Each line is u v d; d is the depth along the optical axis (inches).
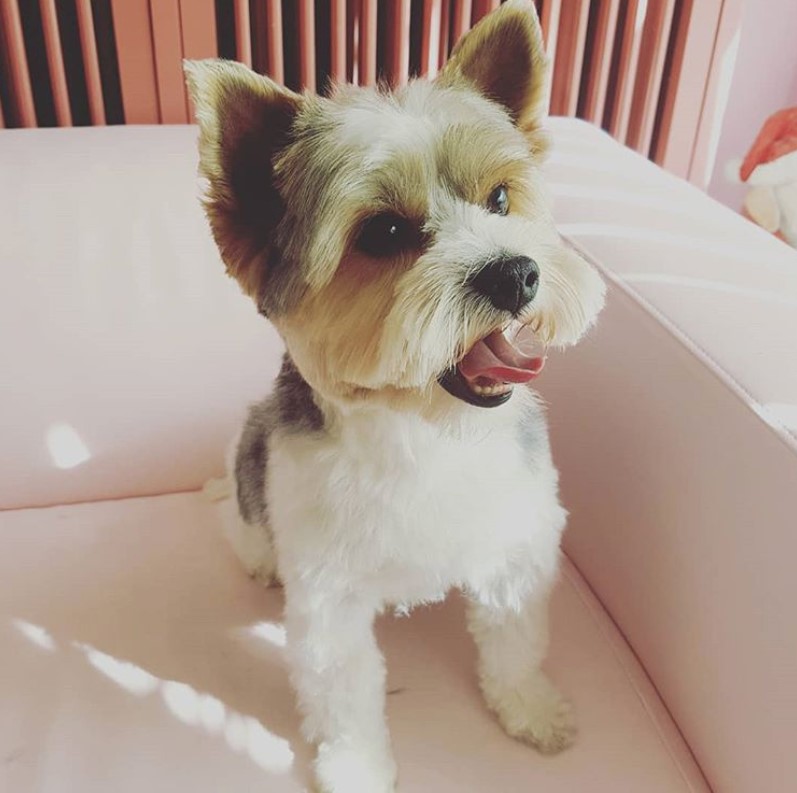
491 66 35.0
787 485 30.1
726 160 71.2
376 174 29.4
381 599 39.3
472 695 40.0
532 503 37.7
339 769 36.1
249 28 54.7
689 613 35.9
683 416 35.3
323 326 31.1
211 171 30.1
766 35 65.2
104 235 48.7
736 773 33.6
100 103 55.3
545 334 31.1
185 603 44.6
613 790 35.4
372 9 54.1
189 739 37.9
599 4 57.6
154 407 50.1
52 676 40.4
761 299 37.1
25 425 48.8
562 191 46.5
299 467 35.9
